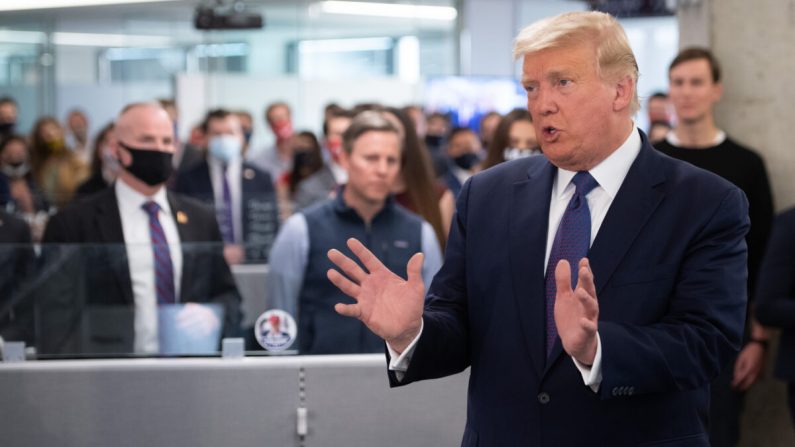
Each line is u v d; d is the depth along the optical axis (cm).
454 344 203
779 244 348
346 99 1373
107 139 702
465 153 800
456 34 1378
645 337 181
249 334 292
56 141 877
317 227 323
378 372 276
